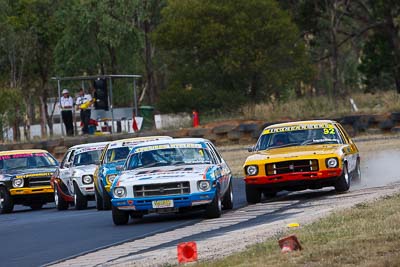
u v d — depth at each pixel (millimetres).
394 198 59719
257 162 74750
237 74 198750
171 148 71750
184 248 44156
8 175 99750
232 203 73812
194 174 66562
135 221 71375
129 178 67375
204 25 196375
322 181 73688
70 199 93875
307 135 79562
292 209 67062
